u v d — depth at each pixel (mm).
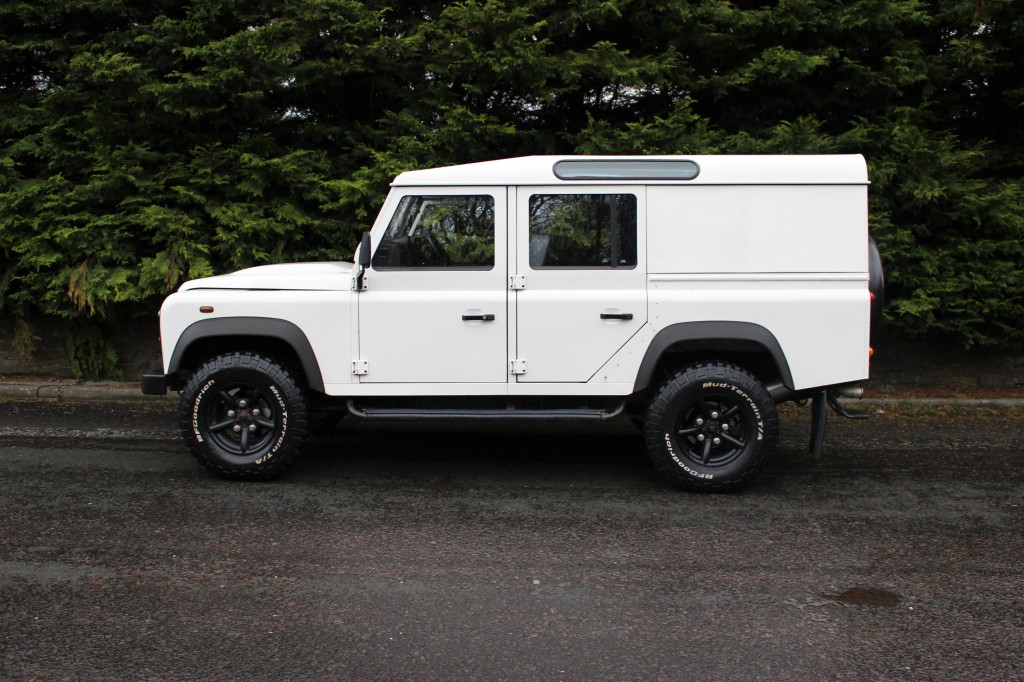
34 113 8586
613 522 4609
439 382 5270
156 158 8266
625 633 3309
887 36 8469
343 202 7969
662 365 5422
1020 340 8172
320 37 8422
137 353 8672
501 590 3699
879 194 7945
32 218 8188
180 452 6082
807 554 4145
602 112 9219
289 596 3621
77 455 5961
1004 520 4672
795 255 5129
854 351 5117
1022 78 8719
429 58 8578
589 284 5195
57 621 3373
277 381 5195
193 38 8227
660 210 5160
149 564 3951
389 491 5164
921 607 3557
